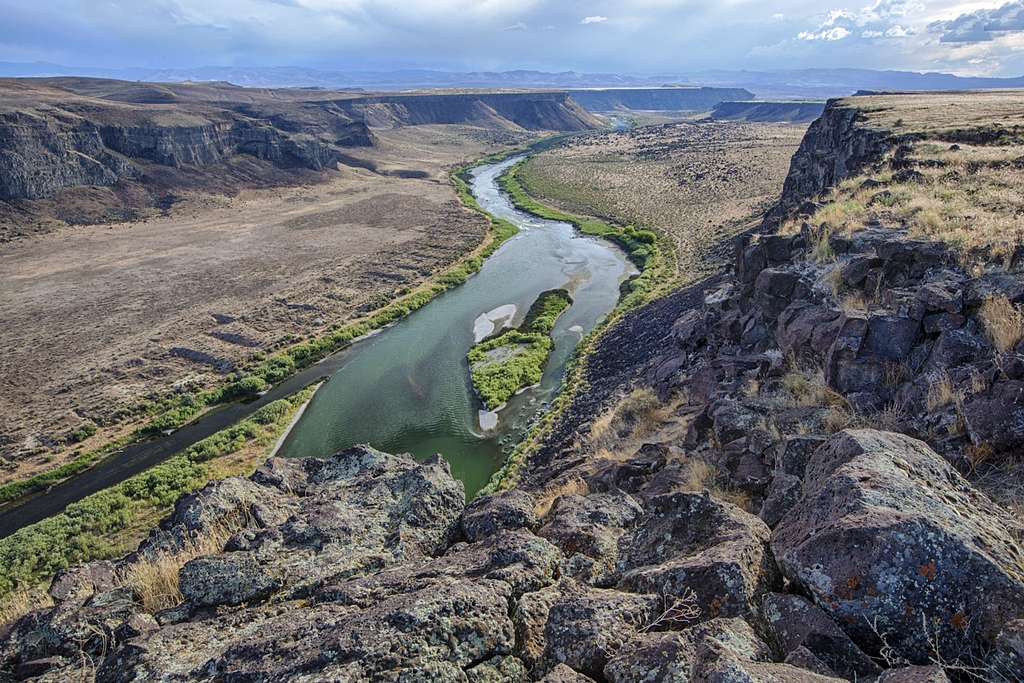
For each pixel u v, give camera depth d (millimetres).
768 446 12297
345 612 6473
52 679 6328
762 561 6453
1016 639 4594
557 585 7180
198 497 10141
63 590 8539
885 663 5059
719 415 15180
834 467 7348
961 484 7090
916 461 7105
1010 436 8875
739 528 7004
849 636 5277
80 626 7164
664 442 18484
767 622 5680
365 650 5559
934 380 11391
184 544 9227
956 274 14203
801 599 5656
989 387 10055
